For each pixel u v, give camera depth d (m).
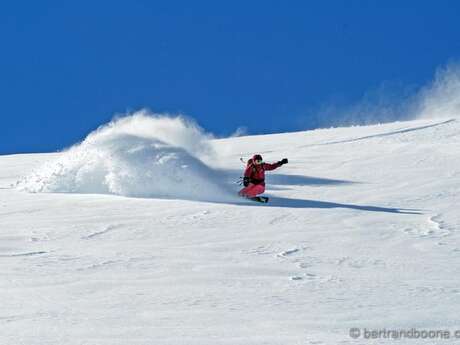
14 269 14.44
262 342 8.55
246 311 10.52
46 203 27.06
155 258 15.91
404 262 15.59
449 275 13.89
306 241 18.69
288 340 8.63
